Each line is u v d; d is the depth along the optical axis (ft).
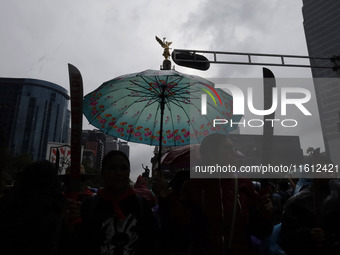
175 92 11.39
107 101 11.75
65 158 25.02
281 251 10.23
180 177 11.41
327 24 344.08
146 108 12.23
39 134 465.88
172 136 12.11
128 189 7.78
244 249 6.83
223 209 7.11
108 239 6.91
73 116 6.50
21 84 477.36
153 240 7.46
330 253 7.11
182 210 6.91
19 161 139.03
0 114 454.40
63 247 6.83
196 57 33.60
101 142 627.46
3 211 6.95
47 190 7.47
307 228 8.08
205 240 6.97
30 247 6.59
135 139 11.98
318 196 7.38
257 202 6.88
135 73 10.18
